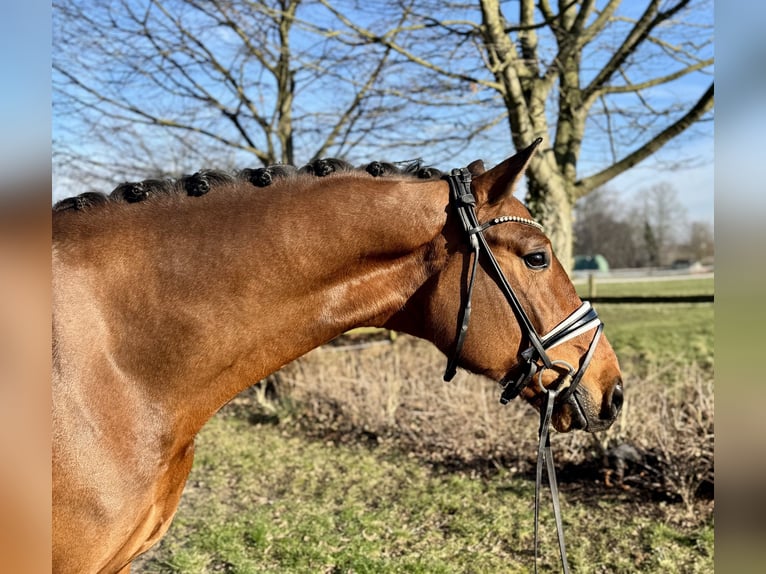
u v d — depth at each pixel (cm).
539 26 557
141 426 166
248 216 180
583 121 639
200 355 171
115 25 720
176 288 170
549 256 192
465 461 500
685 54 633
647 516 389
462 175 194
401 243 187
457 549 364
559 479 455
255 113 826
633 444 445
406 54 577
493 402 552
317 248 181
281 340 182
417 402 596
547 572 334
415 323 201
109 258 169
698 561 335
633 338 1110
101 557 163
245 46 766
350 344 891
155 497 172
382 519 407
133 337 167
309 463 525
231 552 366
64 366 157
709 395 475
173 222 176
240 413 705
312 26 584
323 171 193
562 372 192
